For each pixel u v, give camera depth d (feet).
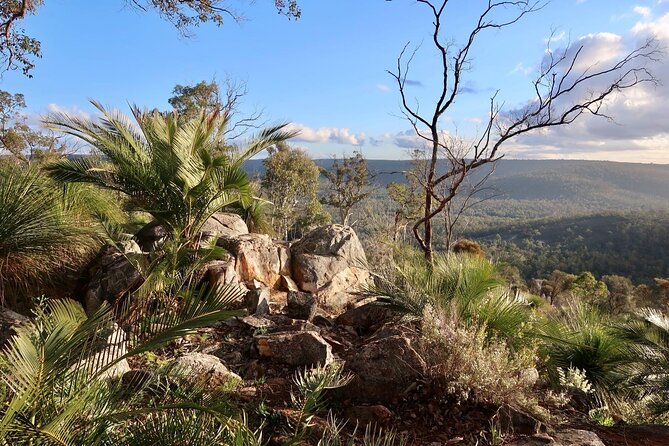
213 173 21.80
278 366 15.26
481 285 18.51
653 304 98.43
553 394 16.14
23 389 6.51
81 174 21.70
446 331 14.73
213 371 13.37
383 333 17.80
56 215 20.58
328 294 27.91
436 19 30.14
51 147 76.43
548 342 19.92
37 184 21.17
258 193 54.13
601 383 18.69
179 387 10.07
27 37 29.84
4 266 19.24
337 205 120.26
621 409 17.11
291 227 130.72
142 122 23.13
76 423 6.97
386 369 13.35
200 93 84.69
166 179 21.06
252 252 27.40
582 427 13.51
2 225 18.72
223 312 7.40
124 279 21.09
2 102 74.64
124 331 9.70
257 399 12.22
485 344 16.19
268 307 22.54
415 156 43.06
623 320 23.12
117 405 8.18
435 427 11.99
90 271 22.17
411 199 53.42
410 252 21.71
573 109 29.48
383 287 20.99
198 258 20.62
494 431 11.35
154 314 8.21
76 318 8.13
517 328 18.03
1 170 21.17
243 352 16.60
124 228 26.73
